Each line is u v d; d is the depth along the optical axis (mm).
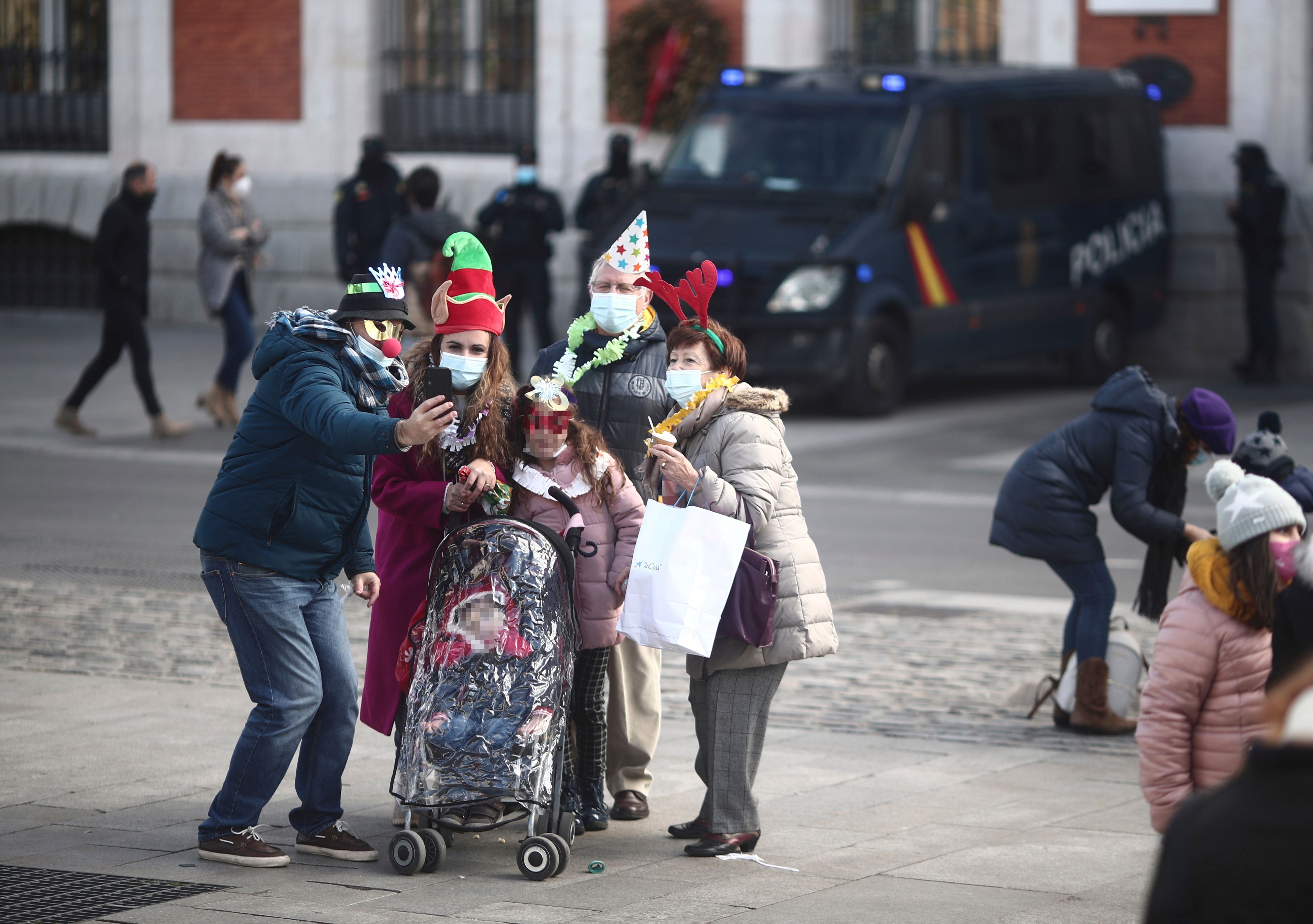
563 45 34594
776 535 8445
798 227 25031
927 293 25656
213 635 13773
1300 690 3811
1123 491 10938
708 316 8648
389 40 36562
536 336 27312
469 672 8047
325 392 7906
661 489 8766
